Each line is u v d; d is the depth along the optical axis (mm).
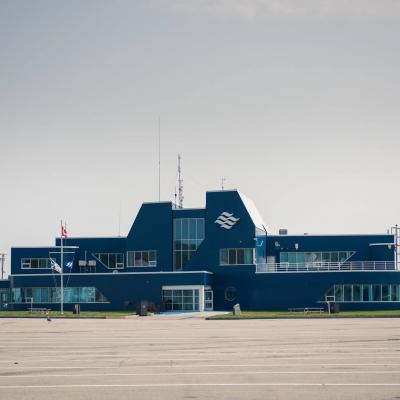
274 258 121125
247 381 28500
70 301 111062
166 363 34812
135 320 82875
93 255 126438
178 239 115250
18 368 33344
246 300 109438
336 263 114375
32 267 125812
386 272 104000
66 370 32469
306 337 49906
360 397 24766
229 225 111375
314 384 27562
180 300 107000
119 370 32312
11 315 93125
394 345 42719
